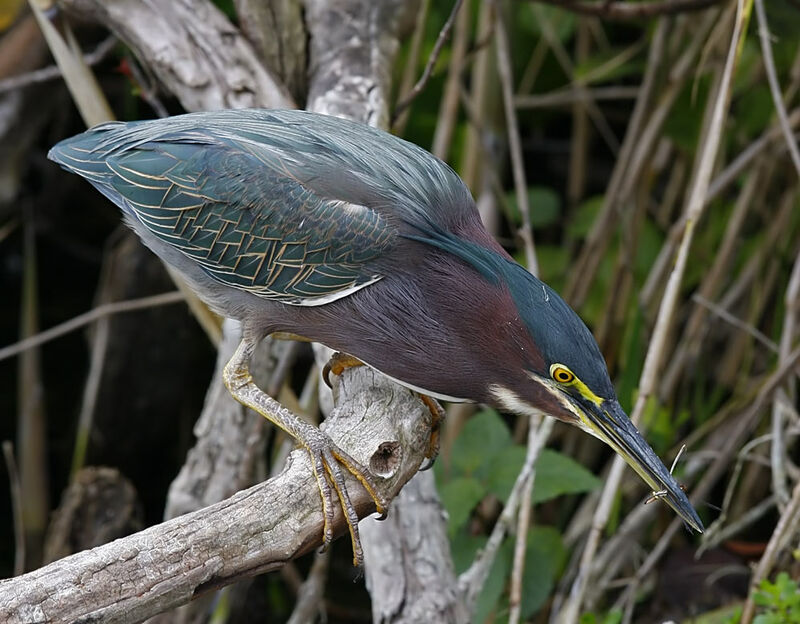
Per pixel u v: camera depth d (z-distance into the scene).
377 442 5.42
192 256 6.43
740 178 11.60
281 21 7.49
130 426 12.88
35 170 14.09
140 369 12.59
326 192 6.13
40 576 4.19
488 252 5.91
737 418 10.23
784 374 8.58
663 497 5.60
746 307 10.93
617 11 9.20
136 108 12.53
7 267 15.01
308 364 11.98
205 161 6.34
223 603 9.40
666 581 9.72
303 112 6.65
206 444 8.64
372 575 6.34
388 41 7.86
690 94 11.22
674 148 12.15
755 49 11.49
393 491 5.43
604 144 14.25
